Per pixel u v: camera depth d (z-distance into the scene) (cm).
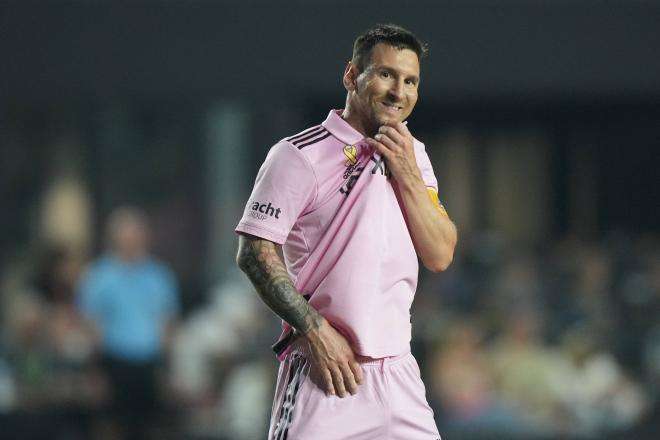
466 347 3023
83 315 3197
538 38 3859
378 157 1130
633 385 3131
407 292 1152
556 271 4047
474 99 4050
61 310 3241
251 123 4169
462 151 4638
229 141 4359
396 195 1139
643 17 3891
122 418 3134
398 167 1117
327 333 1104
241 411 2989
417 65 1120
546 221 4738
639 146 4488
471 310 3700
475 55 3825
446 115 4472
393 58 1109
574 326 3559
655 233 4500
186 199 4528
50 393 3025
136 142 4544
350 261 1114
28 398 3011
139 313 3189
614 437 2825
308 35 3781
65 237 4578
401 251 1134
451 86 3850
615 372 3086
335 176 1120
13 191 4578
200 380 3216
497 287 3862
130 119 4500
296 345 1159
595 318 3612
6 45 3716
